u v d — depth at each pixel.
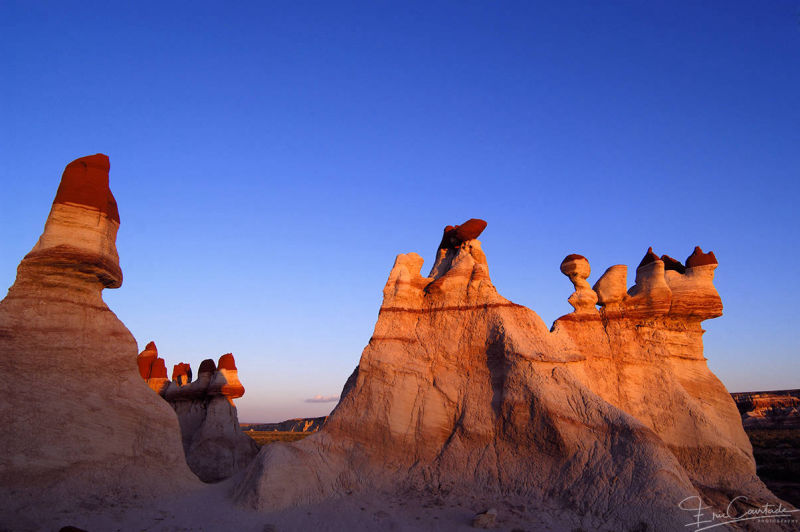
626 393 19.55
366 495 16.42
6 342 15.30
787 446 42.00
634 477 14.45
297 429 98.06
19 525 12.83
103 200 17.56
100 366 16.89
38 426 14.99
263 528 13.73
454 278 21.38
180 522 14.14
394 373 19.42
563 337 20.31
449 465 17.11
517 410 17.20
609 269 21.84
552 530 13.62
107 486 15.48
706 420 18.33
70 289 16.92
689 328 21.20
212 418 30.05
